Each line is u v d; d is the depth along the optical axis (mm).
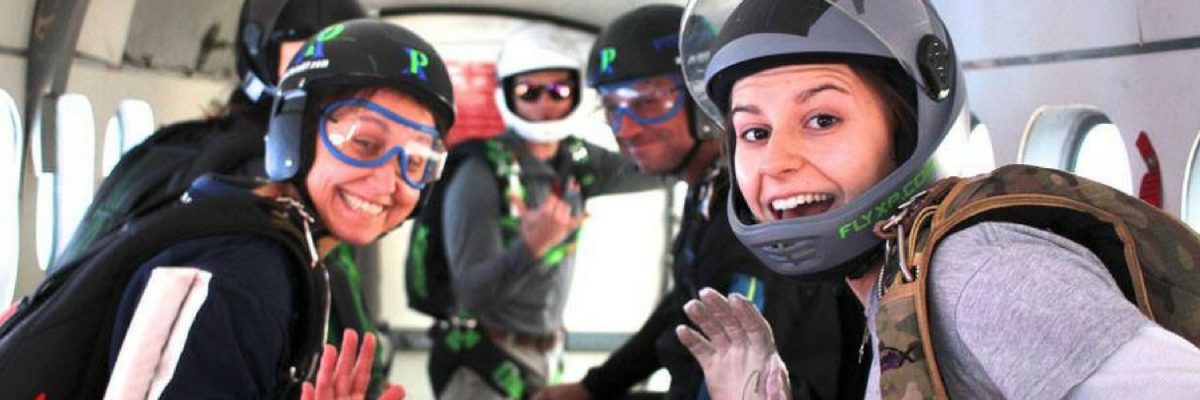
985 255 1189
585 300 8531
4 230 4109
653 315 3422
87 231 2682
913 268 1248
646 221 8484
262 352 1865
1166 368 1059
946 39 1427
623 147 3133
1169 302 1238
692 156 2998
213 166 2662
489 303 4484
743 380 1768
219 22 5637
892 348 1217
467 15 8289
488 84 7852
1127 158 2705
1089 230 1248
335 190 2154
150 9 4832
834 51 1354
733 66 1413
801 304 2375
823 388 2316
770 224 1408
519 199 4418
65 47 4141
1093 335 1091
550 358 4816
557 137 5008
